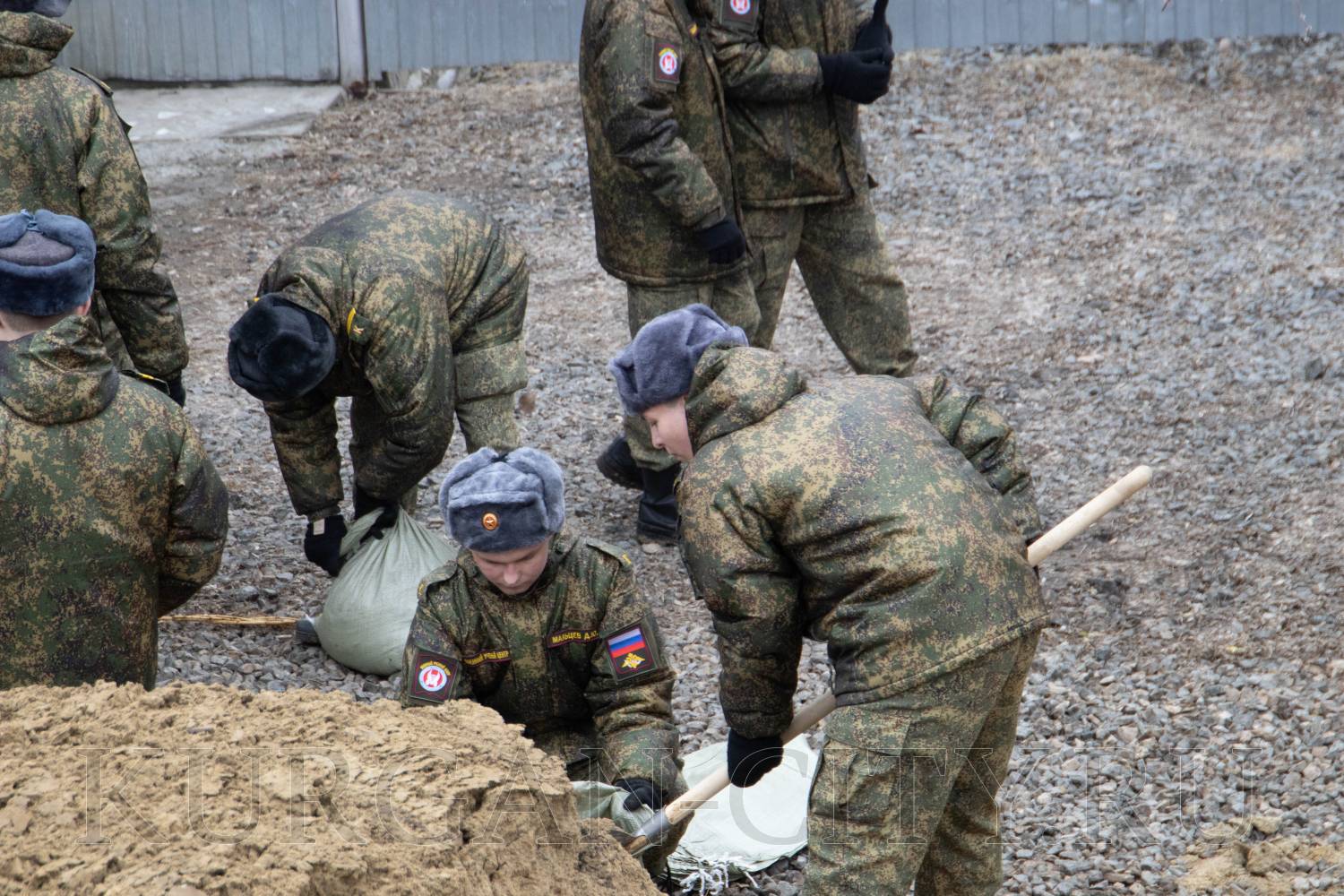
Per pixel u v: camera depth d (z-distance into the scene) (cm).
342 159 1348
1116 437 855
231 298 1066
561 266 1152
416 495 691
